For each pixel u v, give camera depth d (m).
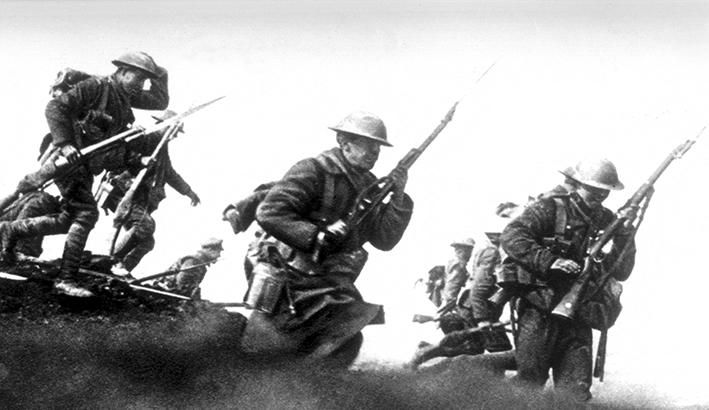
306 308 16.02
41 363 15.55
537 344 17.45
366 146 16.09
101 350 15.81
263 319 16.05
